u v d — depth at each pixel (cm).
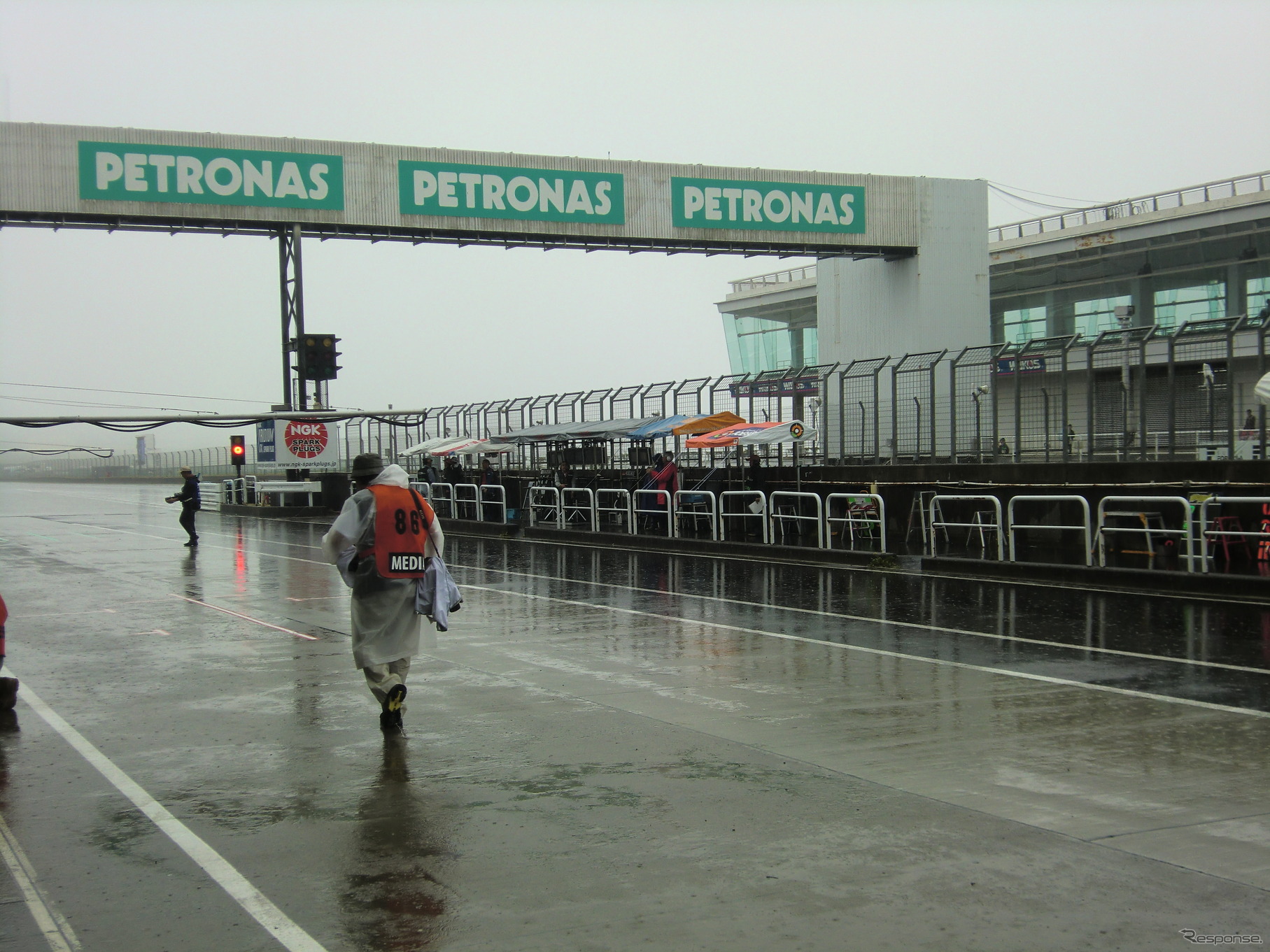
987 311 3284
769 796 583
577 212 2958
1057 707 799
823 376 2498
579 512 2995
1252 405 1880
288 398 3003
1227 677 906
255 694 869
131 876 475
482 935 412
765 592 1552
